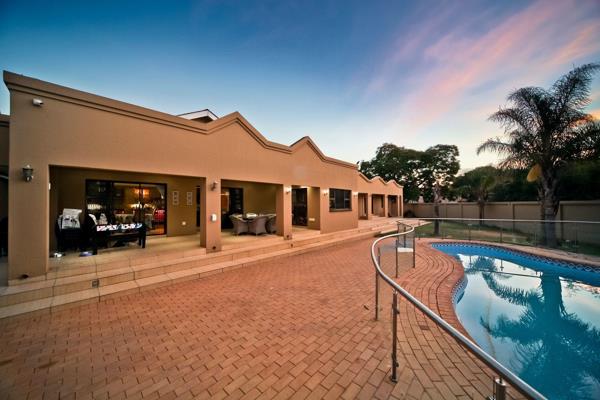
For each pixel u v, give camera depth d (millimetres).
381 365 2562
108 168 5098
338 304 4258
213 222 6914
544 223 9523
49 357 2732
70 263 5070
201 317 3770
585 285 6469
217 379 2375
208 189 6848
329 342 3035
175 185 8758
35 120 4297
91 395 2172
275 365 2590
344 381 2326
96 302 4309
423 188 26766
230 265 6500
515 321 4586
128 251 6223
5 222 5977
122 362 2652
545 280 6801
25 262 4254
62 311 3941
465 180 21359
